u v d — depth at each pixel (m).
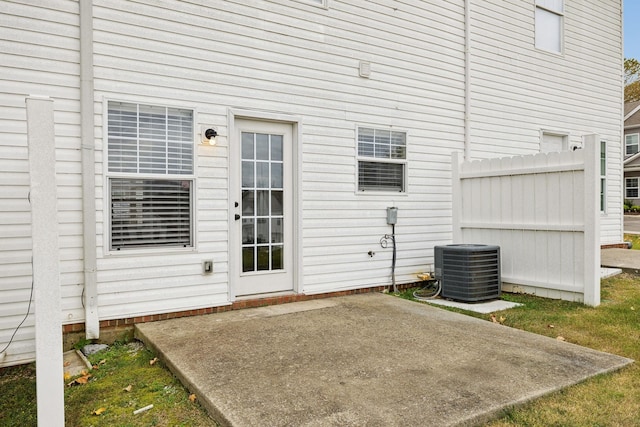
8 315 3.80
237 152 5.00
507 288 5.87
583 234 5.05
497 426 2.39
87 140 4.07
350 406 2.48
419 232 6.39
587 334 3.98
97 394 2.99
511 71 7.55
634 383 2.89
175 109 4.57
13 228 3.82
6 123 3.80
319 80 5.50
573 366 3.09
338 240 5.64
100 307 4.16
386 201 6.06
